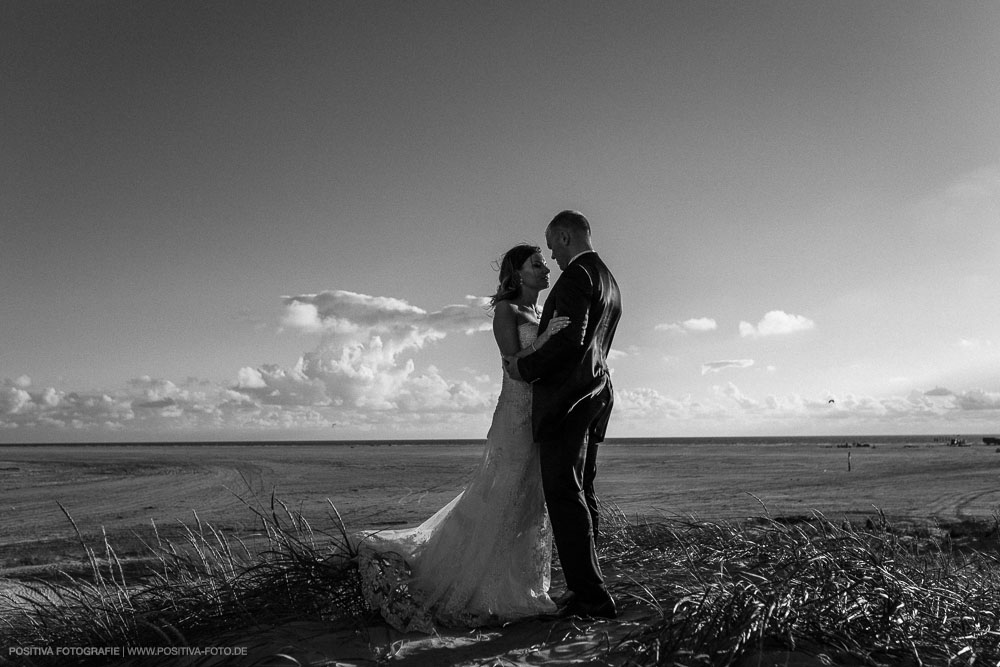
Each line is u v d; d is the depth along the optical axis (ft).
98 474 141.49
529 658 8.57
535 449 10.75
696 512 55.83
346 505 64.49
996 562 13.76
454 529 10.58
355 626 9.76
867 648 8.35
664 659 7.88
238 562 12.42
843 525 15.47
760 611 8.34
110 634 10.18
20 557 34.12
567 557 10.16
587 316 10.37
